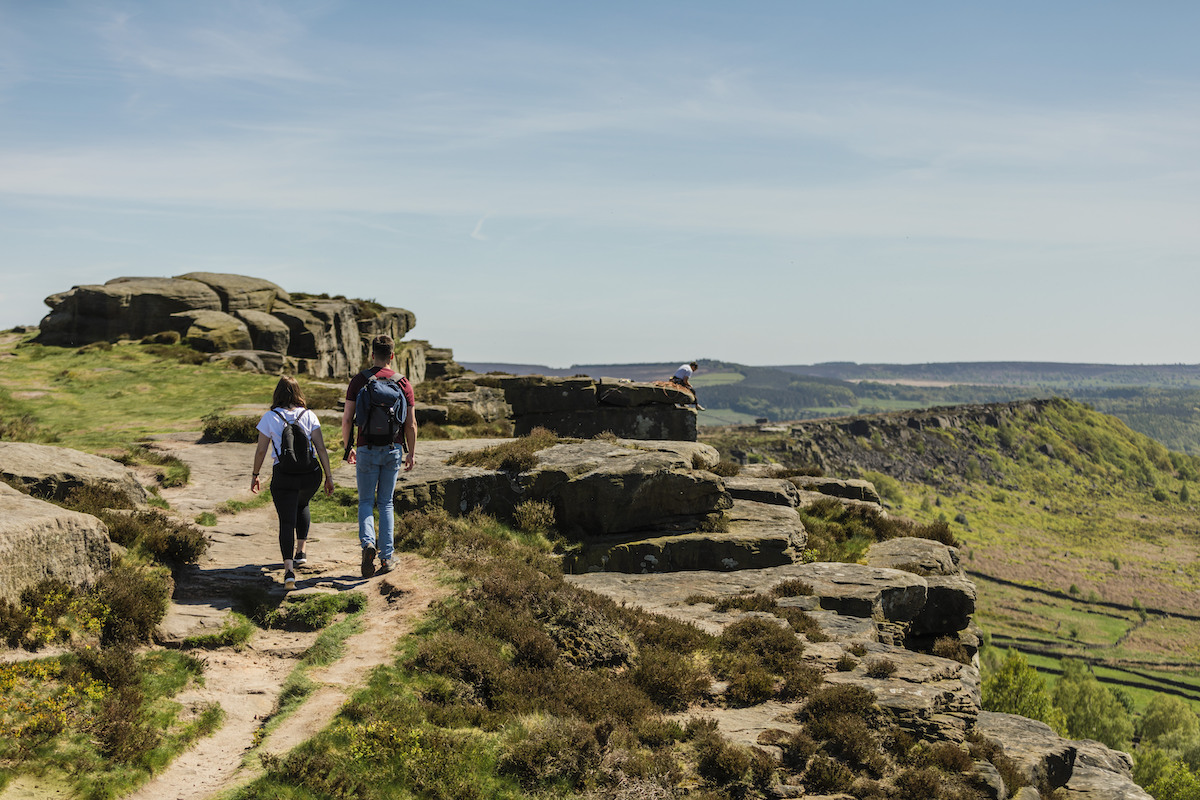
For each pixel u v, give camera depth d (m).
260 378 30.69
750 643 10.22
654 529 15.80
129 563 8.99
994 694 68.38
